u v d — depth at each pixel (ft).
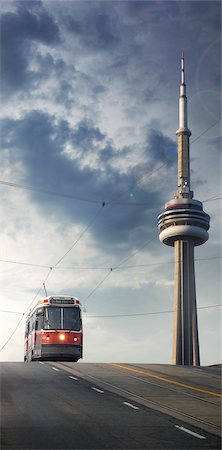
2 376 101.19
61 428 56.03
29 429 55.06
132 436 53.62
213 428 59.31
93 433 54.24
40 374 106.11
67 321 151.12
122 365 131.54
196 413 68.03
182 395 82.94
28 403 70.95
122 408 69.56
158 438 53.21
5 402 71.20
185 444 51.03
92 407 69.51
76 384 91.91
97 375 106.42
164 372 117.08
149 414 66.08
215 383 99.04
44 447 47.83
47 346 148.05
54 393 80.79
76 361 152.46
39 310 153.07
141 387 90.53
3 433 52.95
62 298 154.30
